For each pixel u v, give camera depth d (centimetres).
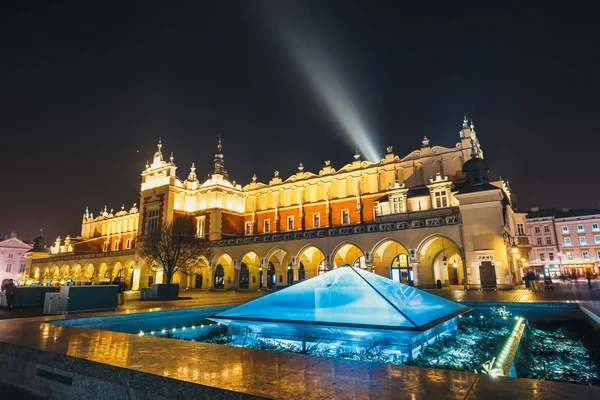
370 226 3888
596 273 7388
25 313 1792
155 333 1320
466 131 4522
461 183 4319
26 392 556
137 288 5747
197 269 5656
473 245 3328
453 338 1078
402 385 360
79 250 7962
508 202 4238
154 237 4444
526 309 1551
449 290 3184
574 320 1456
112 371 452
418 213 4119
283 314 977
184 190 6034
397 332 800
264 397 335
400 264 4059
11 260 9912
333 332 902
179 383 388
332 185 5316
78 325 1177
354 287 990
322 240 4153
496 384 356
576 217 7775
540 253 7912
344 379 384
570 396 317
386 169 4925
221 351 530
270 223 5716
